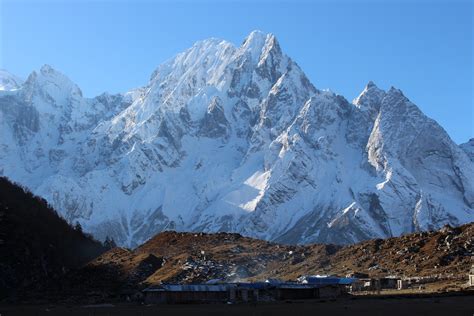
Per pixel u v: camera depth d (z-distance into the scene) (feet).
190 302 501.15
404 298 466.70
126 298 550.36
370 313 373.61
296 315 378.12
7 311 465.47
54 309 474.90
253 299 509.76
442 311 369.50
